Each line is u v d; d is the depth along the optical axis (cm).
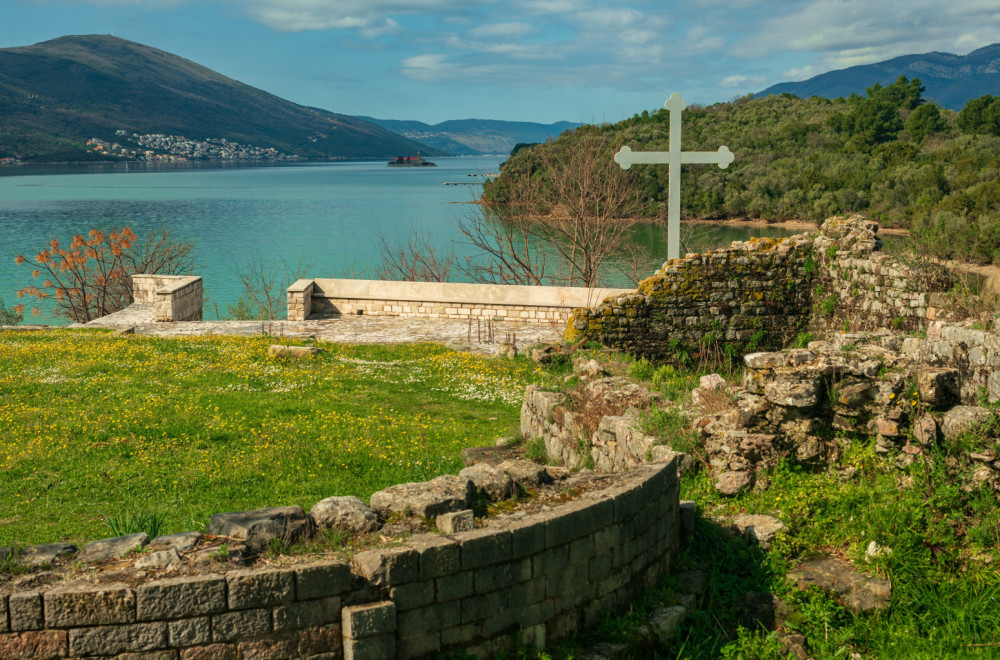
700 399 869
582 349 1708
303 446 1146
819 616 573
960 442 648
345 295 2464
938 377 683
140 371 1638
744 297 1752
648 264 3869
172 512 875
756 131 7500
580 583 538
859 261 1561
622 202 3659
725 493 727
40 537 788
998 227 1809
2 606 400
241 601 427
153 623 414
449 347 1955
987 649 520
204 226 10056
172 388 1496
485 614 491
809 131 7738
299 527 495
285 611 436
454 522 507
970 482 630
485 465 611
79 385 1504
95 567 441
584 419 935
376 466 1073
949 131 8369
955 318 1146
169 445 1140
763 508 697
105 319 2484
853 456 717
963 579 581
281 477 1019
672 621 555
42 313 4500
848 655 548
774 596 599
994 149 6938
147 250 4212
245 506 902
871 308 1506
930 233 1432
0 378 1544
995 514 603
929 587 585
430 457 1116
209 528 490
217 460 1080
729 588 612
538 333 2158
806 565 623
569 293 2302
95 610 407
